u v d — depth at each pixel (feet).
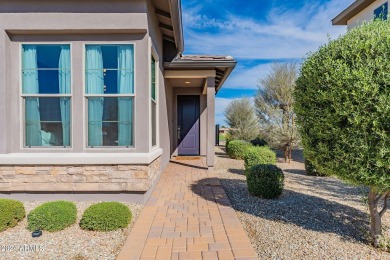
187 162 33.42
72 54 16.88
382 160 9.77
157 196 18.12
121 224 12.55
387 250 10.65
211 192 19.11
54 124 17.21
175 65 26.17
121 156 16.37
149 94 17.20
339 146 10.78
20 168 16.35
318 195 18.99
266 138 42.50
